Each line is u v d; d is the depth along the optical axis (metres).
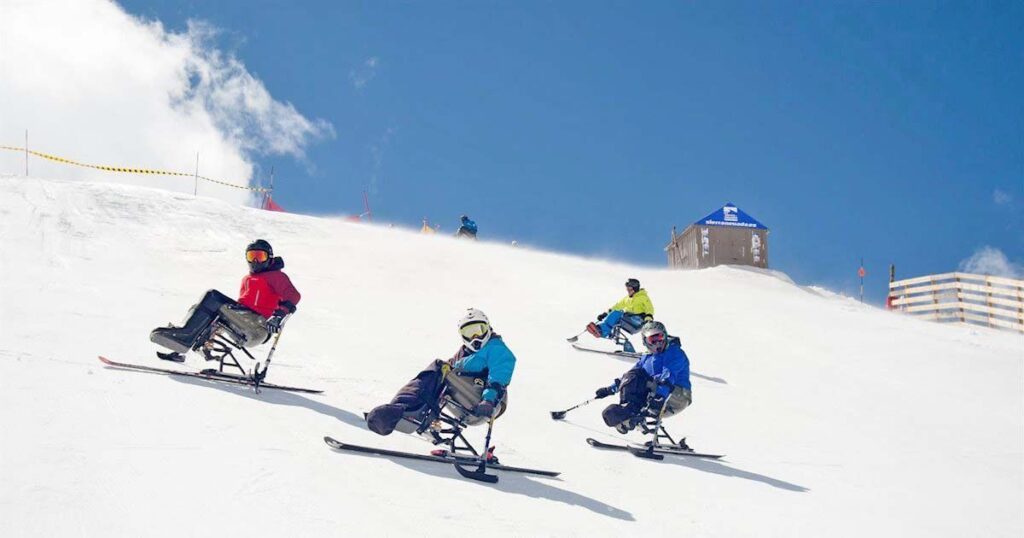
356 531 4.53
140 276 11.80
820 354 13.93
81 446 4.92
